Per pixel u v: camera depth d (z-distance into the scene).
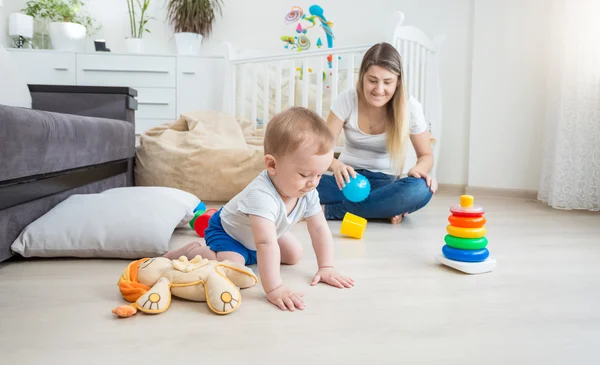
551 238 1.66
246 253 1.22
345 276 1.16
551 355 0.75
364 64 1.76
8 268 1.21
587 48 2.29
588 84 2.28
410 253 1.42
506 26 2.89
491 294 1.04
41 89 2.21
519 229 1.82
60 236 1.27
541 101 2.80
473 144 3.06
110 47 3.63
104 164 1.98
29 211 1.32
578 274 1.21
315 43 3.55
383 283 1.12
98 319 0.88
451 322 0.88
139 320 0.88
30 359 0.71
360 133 1.96
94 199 1.42
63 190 1.51
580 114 2.30
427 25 3.24
